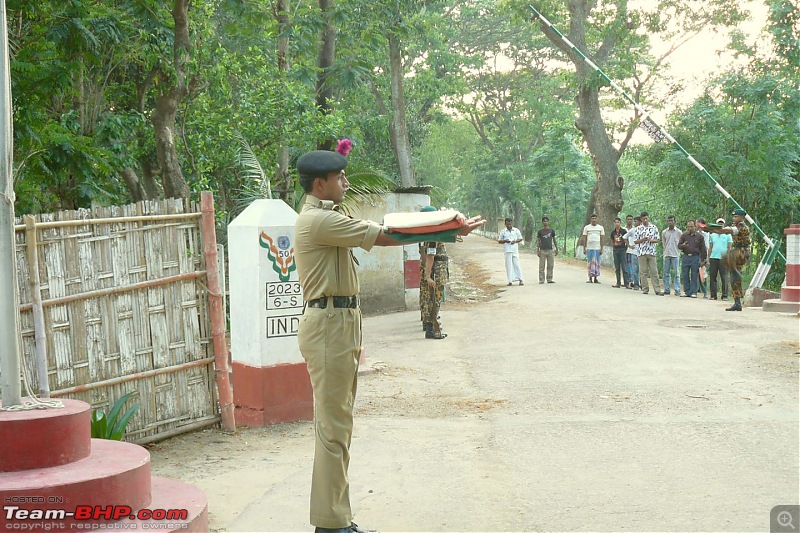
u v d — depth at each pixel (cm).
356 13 2239
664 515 441
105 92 1462
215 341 676
